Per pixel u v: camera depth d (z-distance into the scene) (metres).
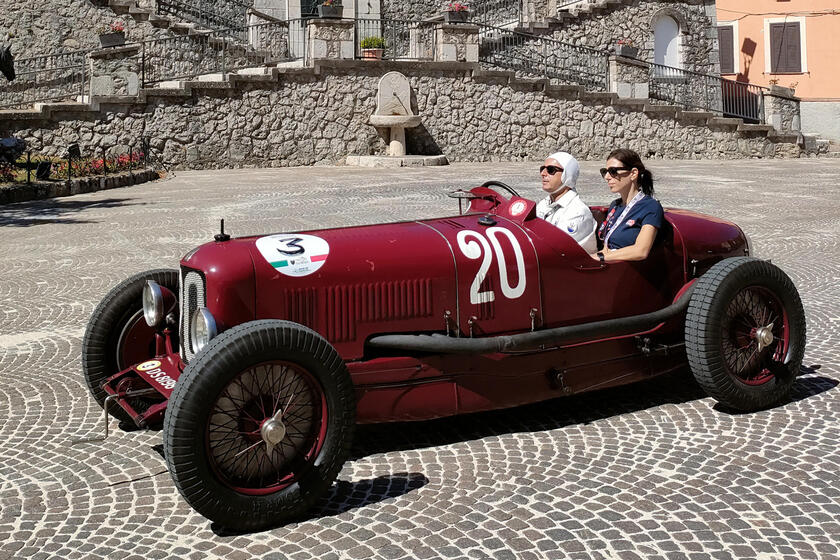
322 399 3.45
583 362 4.42
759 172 19.42
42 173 15.54
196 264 3.75
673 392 4.93
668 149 24.30
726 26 27.56
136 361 4.54
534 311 4.25
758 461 3.88
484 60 23.31
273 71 20.66
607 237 4.74
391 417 3.96
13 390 5.21
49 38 21.11
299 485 3.38
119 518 3.48
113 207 13.71
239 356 3.23
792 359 4.61
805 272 8.30
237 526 3.29
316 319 3.80
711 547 3.10
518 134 22.94
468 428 4.42
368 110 21.67
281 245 3.86
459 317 4.08
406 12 25.09
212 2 22.78
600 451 4.07
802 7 26.44
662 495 3.55
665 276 4.71
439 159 21.38
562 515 3.39
